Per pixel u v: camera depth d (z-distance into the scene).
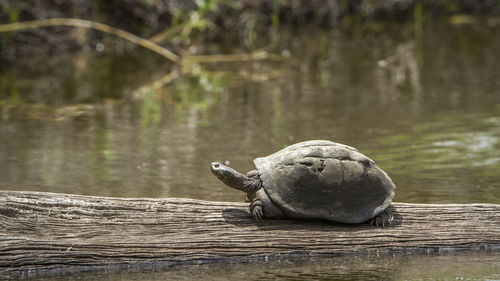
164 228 8.23
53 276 7.71
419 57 25.86
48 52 26.06
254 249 8.26
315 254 8.33
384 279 7.65
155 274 7.81
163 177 11.83
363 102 18.23
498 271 7.88
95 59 25.44
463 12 39.34
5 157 13.07
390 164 12.52
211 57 25.59
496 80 21.17
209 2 27.00
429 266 8.06
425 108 17.38
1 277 7.60
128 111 17.36
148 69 23.73
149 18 27.84
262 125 15.73
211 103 18.36
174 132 15.16
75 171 12.19
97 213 8.20
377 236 8.48
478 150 13.39
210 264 8.13
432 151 13.38
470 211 8.85
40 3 26.33
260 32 30.45
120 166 12.53
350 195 8.37
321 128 15.37
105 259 7.94
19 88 20.17
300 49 27.75
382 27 33.75
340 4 33.66
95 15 27.52
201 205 8.48
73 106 17.84
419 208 8.82
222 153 13.36
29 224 7.97
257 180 8.37
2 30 23.61
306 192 8.27
